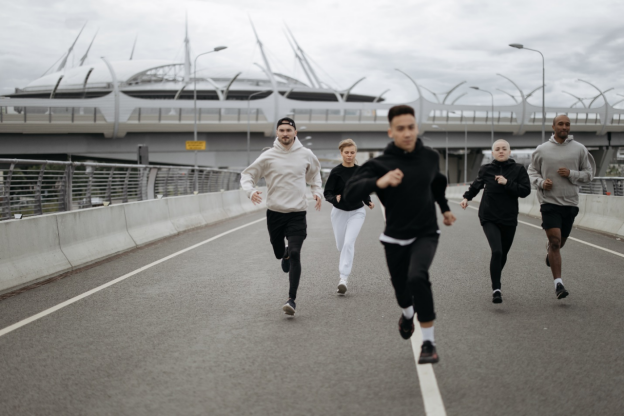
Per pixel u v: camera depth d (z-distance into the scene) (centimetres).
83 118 6538
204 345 484
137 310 620
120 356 457
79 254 952
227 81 10525
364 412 338
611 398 352
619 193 1664
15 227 794
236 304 644
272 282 779
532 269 853
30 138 6631
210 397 367
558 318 556
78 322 571
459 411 337
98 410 349
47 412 347
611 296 654
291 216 623
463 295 672
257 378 400
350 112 7881
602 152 9975
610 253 1013
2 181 878
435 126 8506
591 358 432
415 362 430
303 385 385
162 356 455
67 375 414
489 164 650
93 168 1289
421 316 388
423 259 391
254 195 618
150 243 1259
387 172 396
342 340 493
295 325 547
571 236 1298
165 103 6944
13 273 765
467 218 1952
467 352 452
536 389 370
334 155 8544
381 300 654
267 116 7481
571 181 651
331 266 907
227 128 7269
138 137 7069
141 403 359
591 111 8962
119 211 1153
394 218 405
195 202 1708
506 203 636
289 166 616
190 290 728
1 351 476
